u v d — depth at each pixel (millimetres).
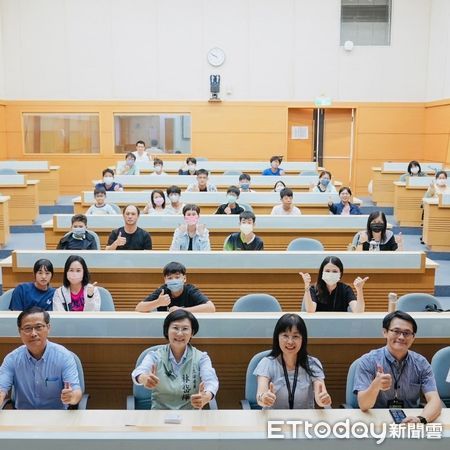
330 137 13852
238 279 5191
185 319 2986
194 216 5664
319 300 4105
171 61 13383
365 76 13406
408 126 13516
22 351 3033
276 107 13469
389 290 5289
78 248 5785
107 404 3674
